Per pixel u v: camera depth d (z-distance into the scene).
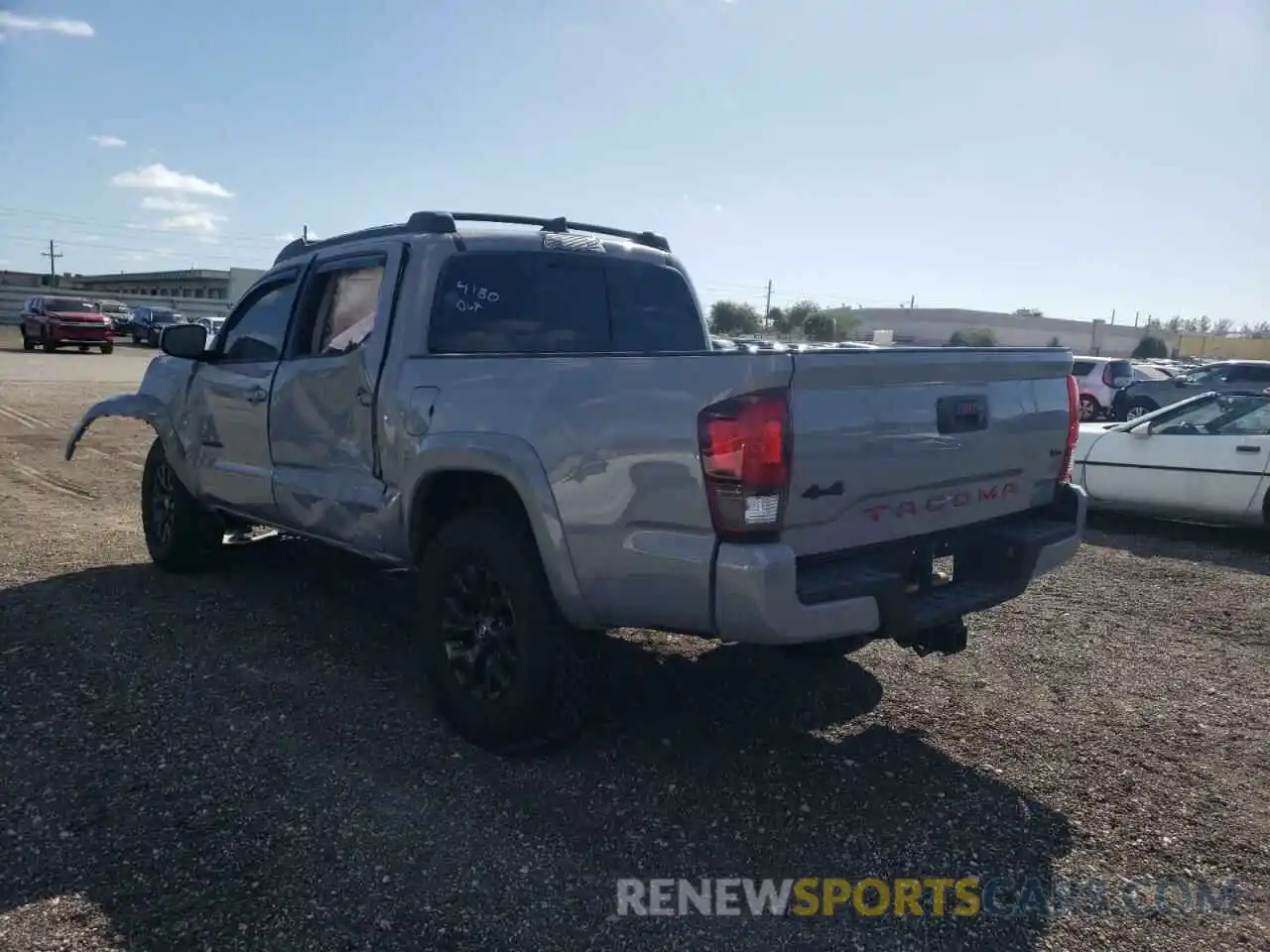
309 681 4.88
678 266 6.02
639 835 3.57
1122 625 6.37
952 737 4.51
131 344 44.06
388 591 6.42
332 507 5.01
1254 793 4.06
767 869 3.40
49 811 3.60
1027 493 4.55
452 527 4.26
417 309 4.70
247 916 3.03
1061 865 3.49
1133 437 9.70
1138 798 3.99
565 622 3.97
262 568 6.91
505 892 3.20
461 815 3.67
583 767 4.09
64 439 13.63
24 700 4.55
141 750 4.11
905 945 3.03
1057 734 4.59
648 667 5.23
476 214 5.27
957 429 4.05
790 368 3.38
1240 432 9.14
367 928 3.00
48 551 7.32
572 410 3.79
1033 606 6.77
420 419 4.40
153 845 3.40
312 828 3.54
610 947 2.96
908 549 3.99
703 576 3.46
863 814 3.78
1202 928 3.16
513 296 5.09
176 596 6.21
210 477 6.06
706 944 2.99
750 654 5.46
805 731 4.52
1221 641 6.10
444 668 4.31
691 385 3.48
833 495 3.59
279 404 5.39
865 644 5.36
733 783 3.98
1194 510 9.30
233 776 3.90
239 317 6.07
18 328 52.88
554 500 3.81
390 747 4.21
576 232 5.61
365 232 5.36
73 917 3.00
